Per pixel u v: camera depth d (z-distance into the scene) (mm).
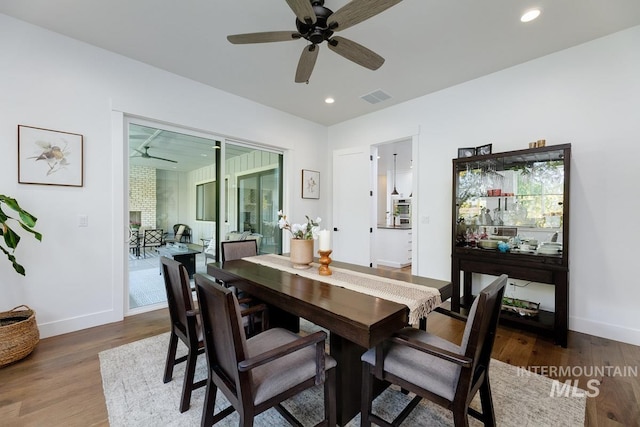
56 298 2525
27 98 2375
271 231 4500
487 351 1364
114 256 2826
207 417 1337
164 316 2988
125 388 1801
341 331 1314
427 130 3707
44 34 2441
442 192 3576
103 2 2094
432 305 1600
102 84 2732
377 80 3309
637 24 2318
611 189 2482
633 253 2400
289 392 1248
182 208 3594
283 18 2260
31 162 2395
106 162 2770
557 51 2709
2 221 2006
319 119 4723
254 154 4242
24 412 1579
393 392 1804
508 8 2109
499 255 2785
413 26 2322
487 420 1398
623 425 1500
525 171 2848
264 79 3318
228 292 1089
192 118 3346
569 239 2545
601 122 2516
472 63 2922
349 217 4730
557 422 1521
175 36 2514
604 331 2520
